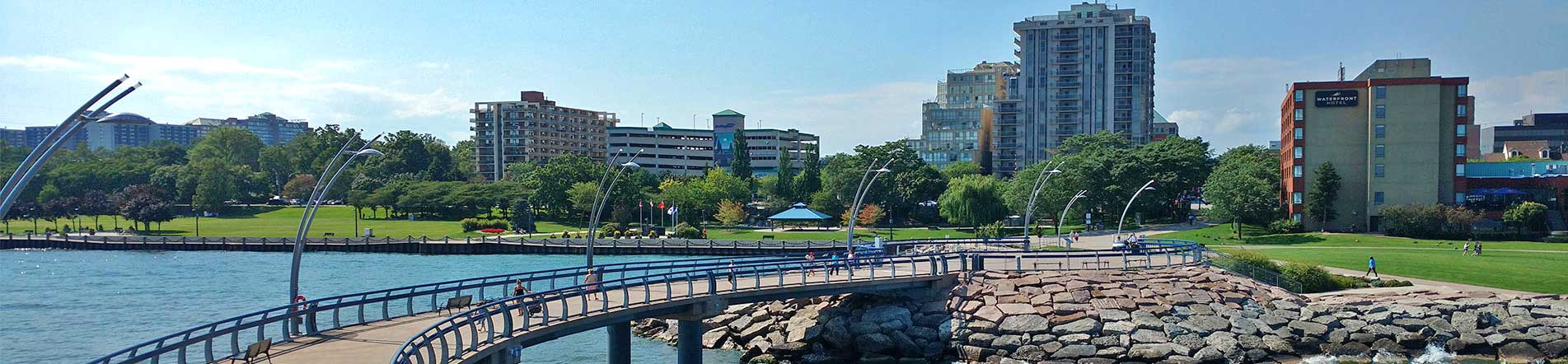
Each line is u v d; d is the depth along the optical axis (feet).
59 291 295.28
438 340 128.16
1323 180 446.19
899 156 596.70
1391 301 206.39
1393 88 444.14
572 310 153.07
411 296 149.69
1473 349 191.52
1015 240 319.47
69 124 93.50
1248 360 185.06
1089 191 504.43
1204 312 196.85
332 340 127.85
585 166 635.25
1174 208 567.18
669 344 198.80
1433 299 207.72
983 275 209.67
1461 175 441.68
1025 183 522.88
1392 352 190.29
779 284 186.60
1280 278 222.48
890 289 197.88
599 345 197.16
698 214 588.91
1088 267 228.63
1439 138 442.09
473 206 611.06
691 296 167.63
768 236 484.33
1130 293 202.18
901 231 504.84
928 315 200.23
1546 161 488.02
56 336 212.02
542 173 586.45
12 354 191.93
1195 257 235.40
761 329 202.69
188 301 271.90
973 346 189.47
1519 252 336.90
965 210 490.90
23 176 91.20
